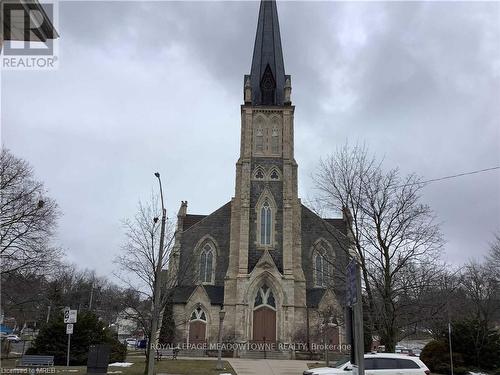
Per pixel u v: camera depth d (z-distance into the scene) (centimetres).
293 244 5444
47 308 6169
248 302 5131
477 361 3469
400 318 2922
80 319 3434
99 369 2478
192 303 5231
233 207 5625
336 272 4141
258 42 6600
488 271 5844
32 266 3788
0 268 3431
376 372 2077
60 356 3297
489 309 4228
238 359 4491
